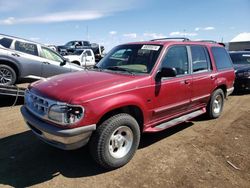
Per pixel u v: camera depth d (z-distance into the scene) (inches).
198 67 241.4
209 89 254.5
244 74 410.9
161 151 197.9
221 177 165.2
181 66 221.3
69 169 171.9
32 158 185.0
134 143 178.5
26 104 185.3
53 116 155.9
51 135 156.6
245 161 185.3
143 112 185.5
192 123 263.0
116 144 170.2
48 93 162.7
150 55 203.5
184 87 219.0
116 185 155.5
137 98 178.7
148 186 154.8
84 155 190.4
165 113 208.1
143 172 169.0
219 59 274.8
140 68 196.7
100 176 164.7
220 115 288.7
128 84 175.0
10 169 170.6
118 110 175.0
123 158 172.7
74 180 160.1
